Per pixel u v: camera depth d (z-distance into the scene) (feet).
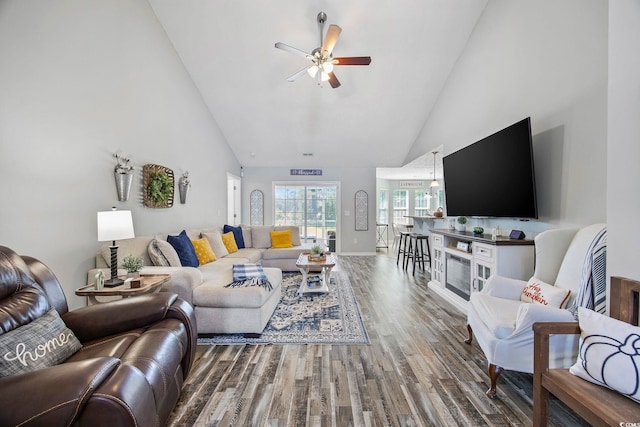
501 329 5.54
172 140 12.64
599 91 6.64
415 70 13.84
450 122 13.98
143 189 10.55
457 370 6.51
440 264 12.52
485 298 6.87
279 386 5.90
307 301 11.35
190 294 8.00
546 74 8.15
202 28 11.89
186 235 11.91
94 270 7.84
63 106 7.23
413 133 18.89
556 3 7.77
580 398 3.66
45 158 6.79
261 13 11.21
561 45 7.63
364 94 15.44
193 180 14.75
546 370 4.35
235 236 17.39
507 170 8.88
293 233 18.83
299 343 7.77
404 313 10.09
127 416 2.96
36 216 6.60
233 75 14.26
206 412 5.14
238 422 4.91
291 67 13.75
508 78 9.75
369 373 6.39
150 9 10.91
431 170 25.61
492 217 9.80
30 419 2.64
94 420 2.85
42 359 3.82
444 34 12.08
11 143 6.06
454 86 13.58
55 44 6.98
